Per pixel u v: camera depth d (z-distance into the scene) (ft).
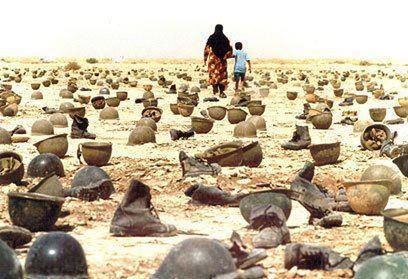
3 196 45.70
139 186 36.91
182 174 52.75
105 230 37.93
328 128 86.33
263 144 71.46
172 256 26.50
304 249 29.66
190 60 300.81
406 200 45.75
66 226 38.50
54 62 263.08
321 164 59.41
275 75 202.49
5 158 49.90
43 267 28.07
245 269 28.60
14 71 191.42
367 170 48.29
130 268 30.32
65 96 128.47
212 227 38.73
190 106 100.12
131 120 96.22
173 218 41.09
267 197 37.19
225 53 126.11
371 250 29.35
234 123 89.61
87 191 44.34
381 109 89.71
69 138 76.48
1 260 25.38
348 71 213.46
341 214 41.29
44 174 51.65
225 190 48.67
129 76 189.37
